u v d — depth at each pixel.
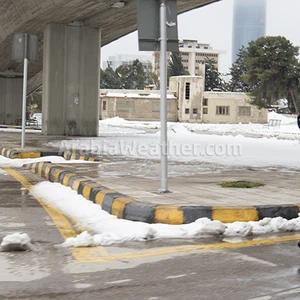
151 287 4.79
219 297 4.54
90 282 4.90
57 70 30.20
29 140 24.03
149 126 53.78
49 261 5.55
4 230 6.96
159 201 8.00
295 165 14.62
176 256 5.77
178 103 72.62
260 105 60.66
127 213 7.49
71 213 8.09
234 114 73.50
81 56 30.59
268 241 6.48
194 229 6.75
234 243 6.36
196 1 26.08
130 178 11.09
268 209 7.51
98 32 30.78
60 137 27.77
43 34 33.41
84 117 30.64
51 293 4.62
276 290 4.72
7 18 32.34
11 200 9.28
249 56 59.41
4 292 4.63
